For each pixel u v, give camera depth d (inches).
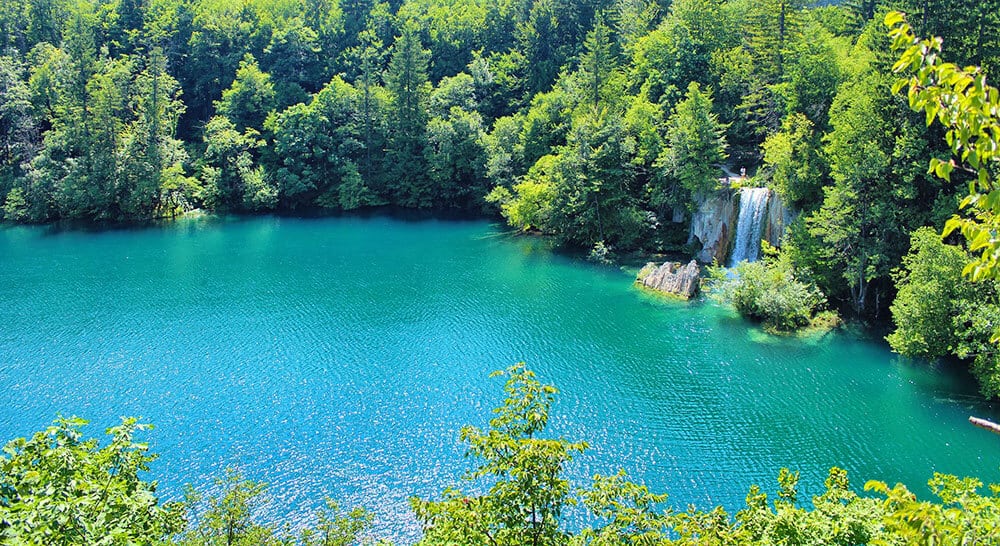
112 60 4712.1
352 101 4675.2
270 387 1764.3
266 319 2297.0
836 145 2326.5
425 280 2785.4
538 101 4217.5
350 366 1904.5
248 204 4402.1
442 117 4598.9
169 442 1493.6
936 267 1753.2
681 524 624.4
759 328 2172.7
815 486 1339.8
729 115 3378.4
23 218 4008.4
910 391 1717.5
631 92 3905.0
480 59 5054.1
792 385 1764.3
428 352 2005.4
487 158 4254.4
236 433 1534.2
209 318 2299.5
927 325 1768.0
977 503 632.4
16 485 513.3
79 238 3590.1
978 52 2204.7
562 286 2669.8
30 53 4817.9
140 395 1707.7
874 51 2433.6
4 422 1558.8
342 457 1449.3
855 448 1465.3
